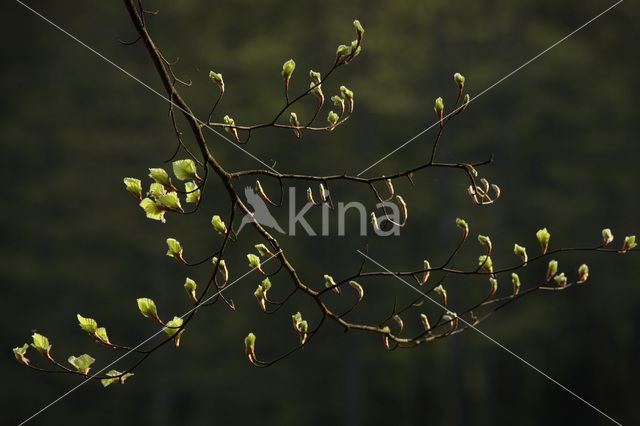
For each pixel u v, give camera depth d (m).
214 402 19.62
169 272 19.95
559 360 19.12
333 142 20.36
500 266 19.89
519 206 20.84
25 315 19.67
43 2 22.19
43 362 19.16
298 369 19.83
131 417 19.14
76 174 20.91
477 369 19.53
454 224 20.05
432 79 21.05
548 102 21.67
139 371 19.36
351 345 19.59
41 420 18.69
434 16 20.53
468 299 19.80
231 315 19.75
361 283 20.00
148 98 20.62
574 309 19.69
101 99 21.20
